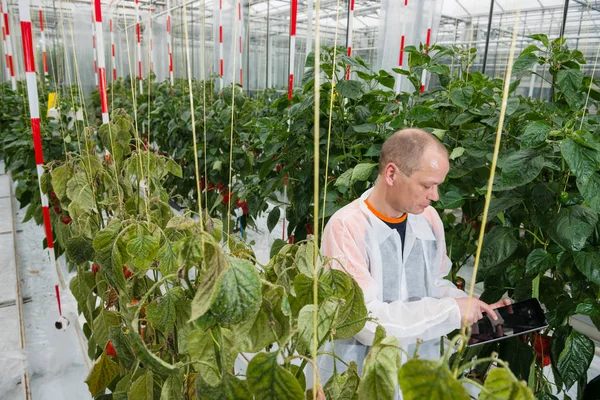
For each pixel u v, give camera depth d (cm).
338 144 247
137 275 132
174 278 103
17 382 250
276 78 1055
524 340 204
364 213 169
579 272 184
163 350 125
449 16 791
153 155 197
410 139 150
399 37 440
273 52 1045
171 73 703
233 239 125
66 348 280
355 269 161
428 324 158
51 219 320
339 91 223
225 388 85
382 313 156
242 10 661
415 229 178
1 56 1053
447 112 238
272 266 111
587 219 156
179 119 468
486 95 218
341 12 776
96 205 192
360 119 242
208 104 516
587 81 192
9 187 623
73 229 189
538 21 827
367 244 167
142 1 848
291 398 74
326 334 89
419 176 148
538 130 153
